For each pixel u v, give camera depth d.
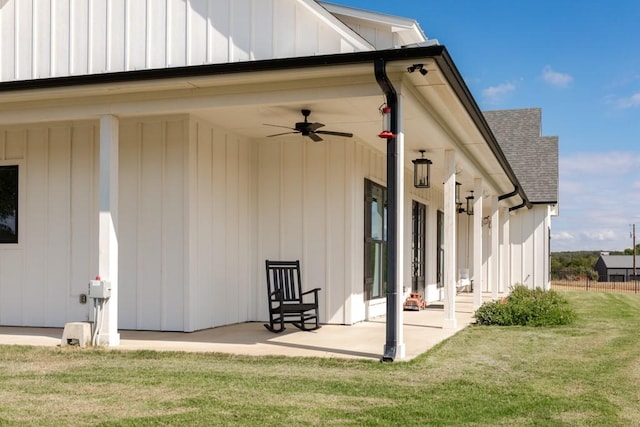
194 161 8.17
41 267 8.70
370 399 4.62
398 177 6.10
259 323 9.15
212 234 8.54
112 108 7.04
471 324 9.66
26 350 6.66
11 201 8.89
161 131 8.22
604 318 11.03
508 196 14.95
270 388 4.91
